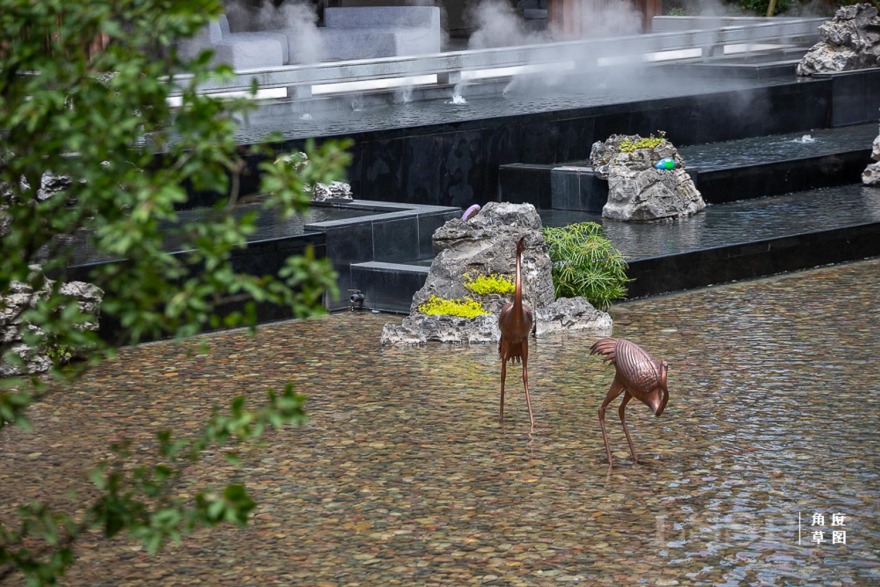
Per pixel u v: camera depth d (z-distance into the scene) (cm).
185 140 458
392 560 724
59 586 696
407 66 2227
